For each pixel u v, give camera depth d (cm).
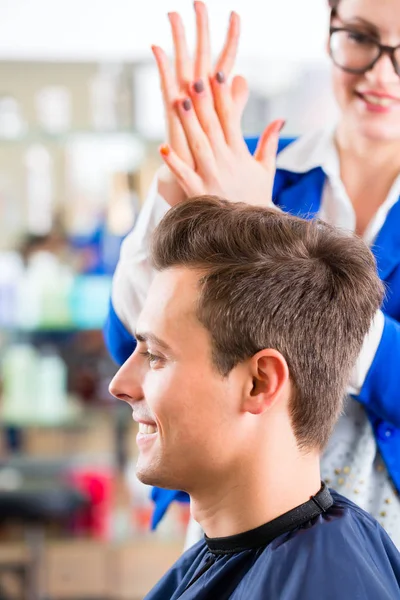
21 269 396
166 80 166
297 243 128
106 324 187
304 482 128
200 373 123
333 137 182
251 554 126
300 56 520
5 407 396
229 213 128
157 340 125
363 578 117
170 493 189
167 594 142
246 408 123
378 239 174
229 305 121
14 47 543
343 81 170
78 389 397
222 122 168
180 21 169
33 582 386
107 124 373
